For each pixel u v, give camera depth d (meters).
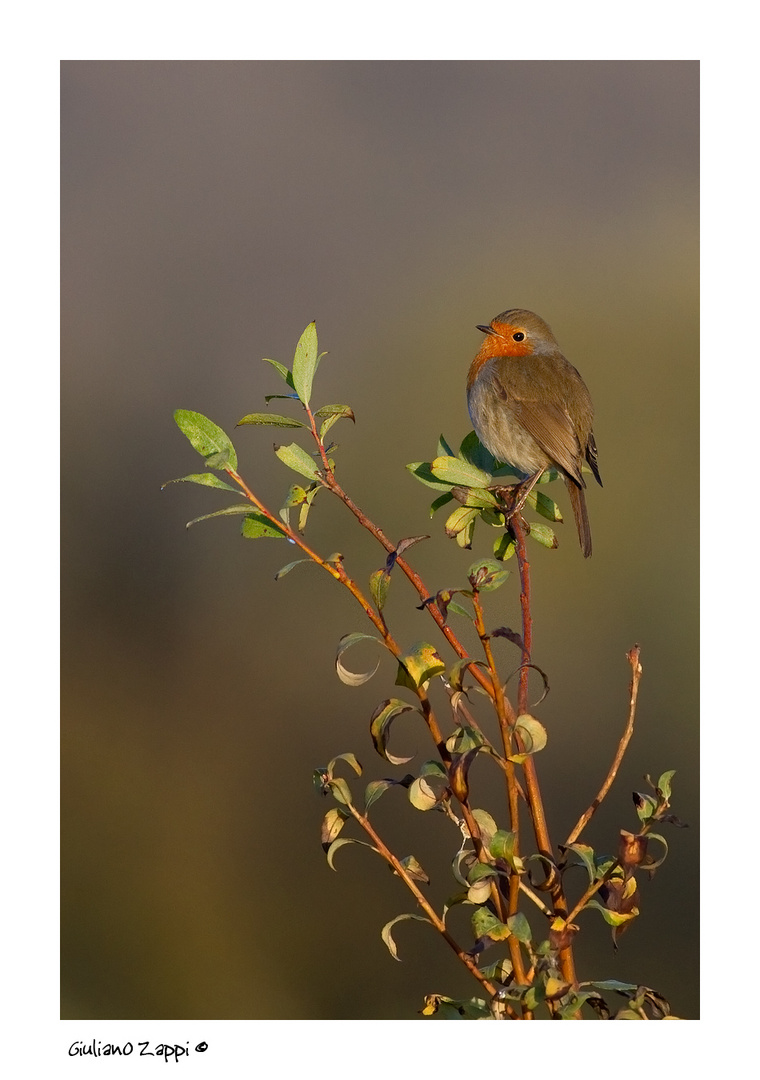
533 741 3.38
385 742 3.52
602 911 3.40
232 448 3.83
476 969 3.40
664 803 3.45
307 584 11.59
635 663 3.61
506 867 3.40
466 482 4.26
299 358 3.94
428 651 3.54
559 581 11.95
